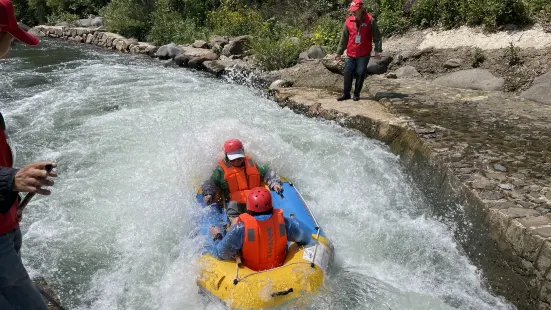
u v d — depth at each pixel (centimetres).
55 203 652
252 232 435
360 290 472
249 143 763
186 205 582
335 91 1061
